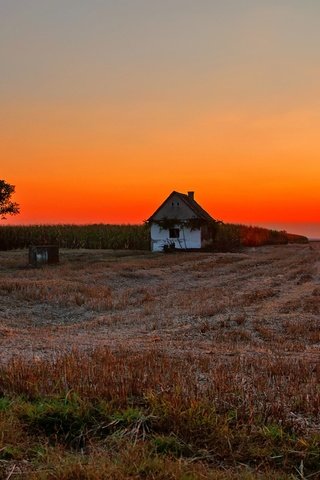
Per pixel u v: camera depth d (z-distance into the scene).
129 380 8.33
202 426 6.64
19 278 28.77
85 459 5.93
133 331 16.44
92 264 38.38
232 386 8.23
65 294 23.69
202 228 61.16
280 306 21.14
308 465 5.97
